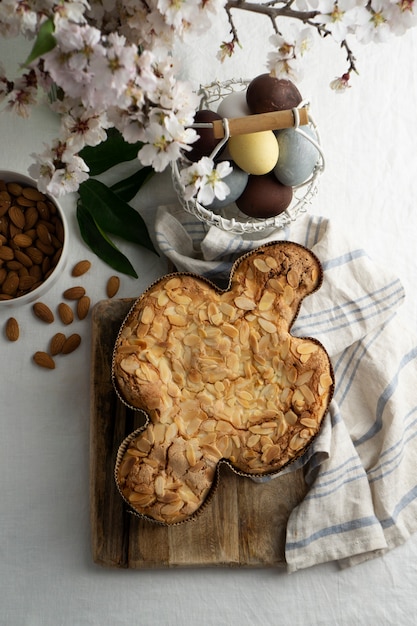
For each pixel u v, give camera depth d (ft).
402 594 3.09
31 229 3.05
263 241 3.05
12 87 2.36
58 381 3.11
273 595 3.07
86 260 3.16
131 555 2.98
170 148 2.36
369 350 3.10
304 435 2.88
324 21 2.35
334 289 3.08
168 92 2.30
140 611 3.05
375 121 3.29
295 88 2.83
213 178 2.57
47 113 3.17
